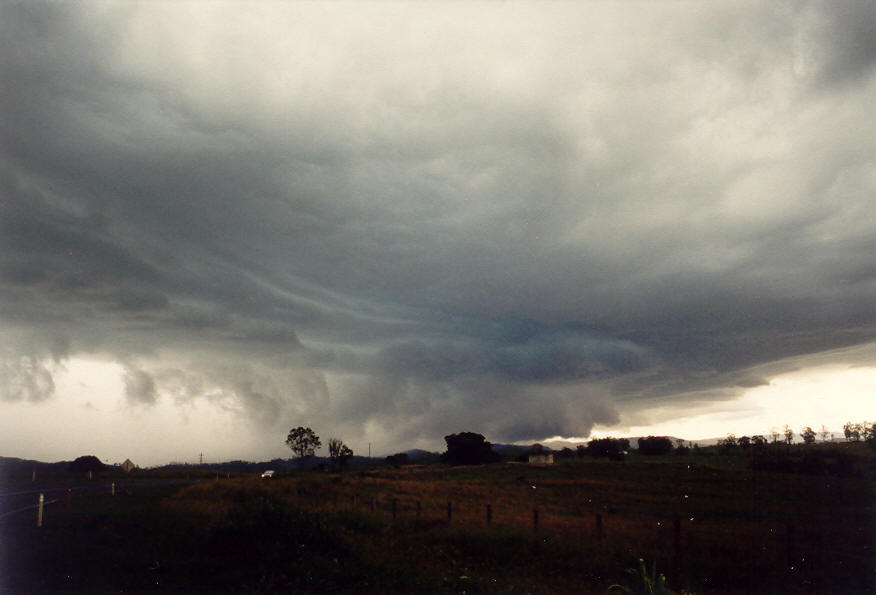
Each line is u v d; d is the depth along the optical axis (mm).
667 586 14336
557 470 72250
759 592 14461
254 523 16672
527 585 14250
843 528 24359
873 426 70438
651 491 45062
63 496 42531
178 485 55094
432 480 60906
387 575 14336
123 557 15688
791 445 74500
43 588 12758
